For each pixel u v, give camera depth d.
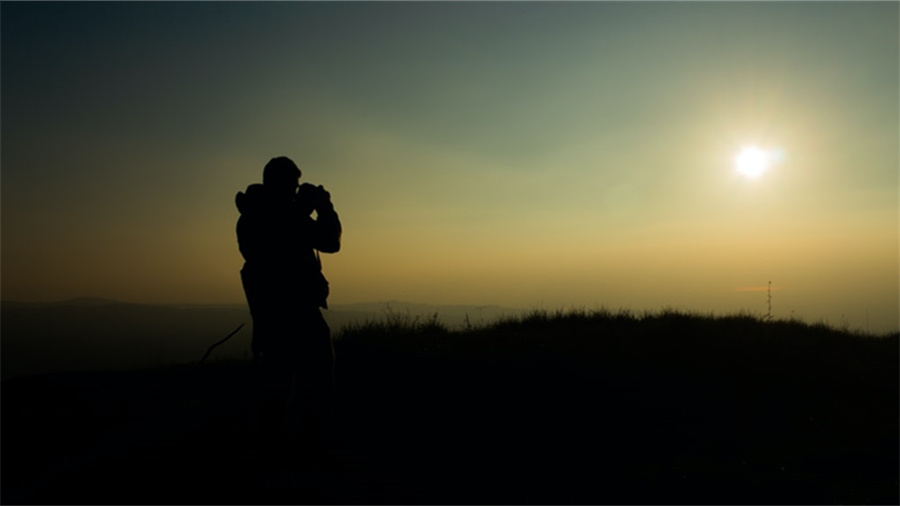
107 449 5.57
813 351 8.75
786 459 5.67
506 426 6.22
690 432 6.21
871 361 8.52
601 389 7.13
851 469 5.53
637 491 5.00
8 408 7.10
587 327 10.69
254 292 5.05
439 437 5.90
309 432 5.51
